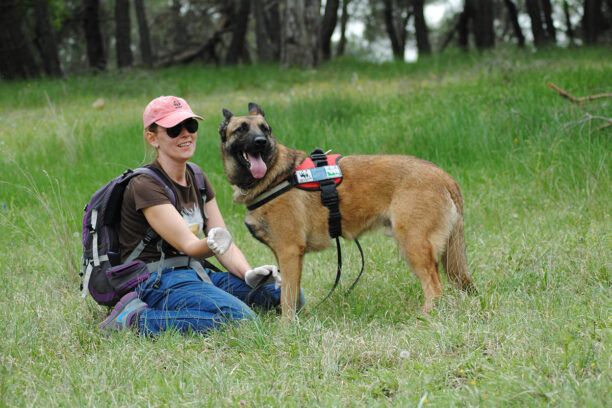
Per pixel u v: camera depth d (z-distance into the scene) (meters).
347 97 11.35
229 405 3.24
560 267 4.96
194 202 4.73
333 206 4.77
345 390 3.37
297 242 4.76
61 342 4.24
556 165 7.24
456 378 3.37
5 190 8.29
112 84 17.45
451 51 24.02
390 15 28.94
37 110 14.48
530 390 3.02
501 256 5.42
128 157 8.86
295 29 19.95
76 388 3.51
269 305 4.93
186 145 4.51
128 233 4.50
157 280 4.47
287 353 3.88
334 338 3.95
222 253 4.10
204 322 4.31
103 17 32.62
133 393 3.43
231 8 27.38
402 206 4.73
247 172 4.79
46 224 7.23
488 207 6.85
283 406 3.22
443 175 4.83
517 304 4.31
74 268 5.87
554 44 21.91
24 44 23.64
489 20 22.62
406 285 5.25
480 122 8.72
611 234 5.47
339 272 4.96
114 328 4.36
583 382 3.04
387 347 3.80
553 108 8.64
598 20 23.94
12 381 3.60
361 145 8.89
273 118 10.24
